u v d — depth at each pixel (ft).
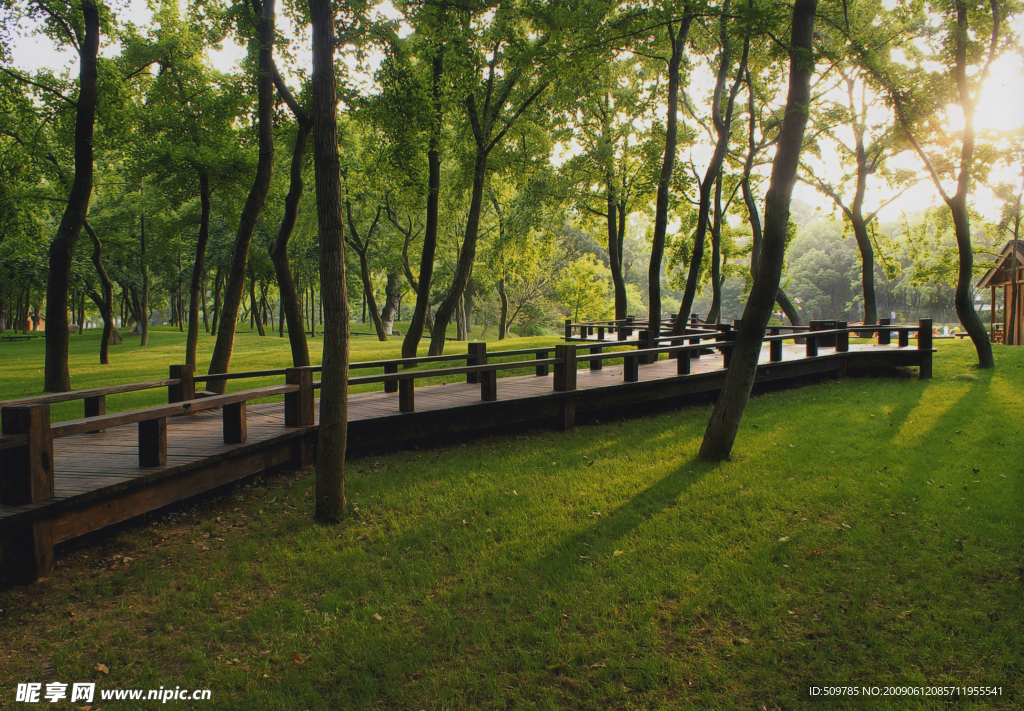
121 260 99.14
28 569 15.11
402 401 27.37
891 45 52.60
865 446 26.71
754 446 27.58
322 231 19.44
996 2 44.14
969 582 15.02
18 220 61.72
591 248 176.86
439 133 52.11
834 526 18.75
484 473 24.95
